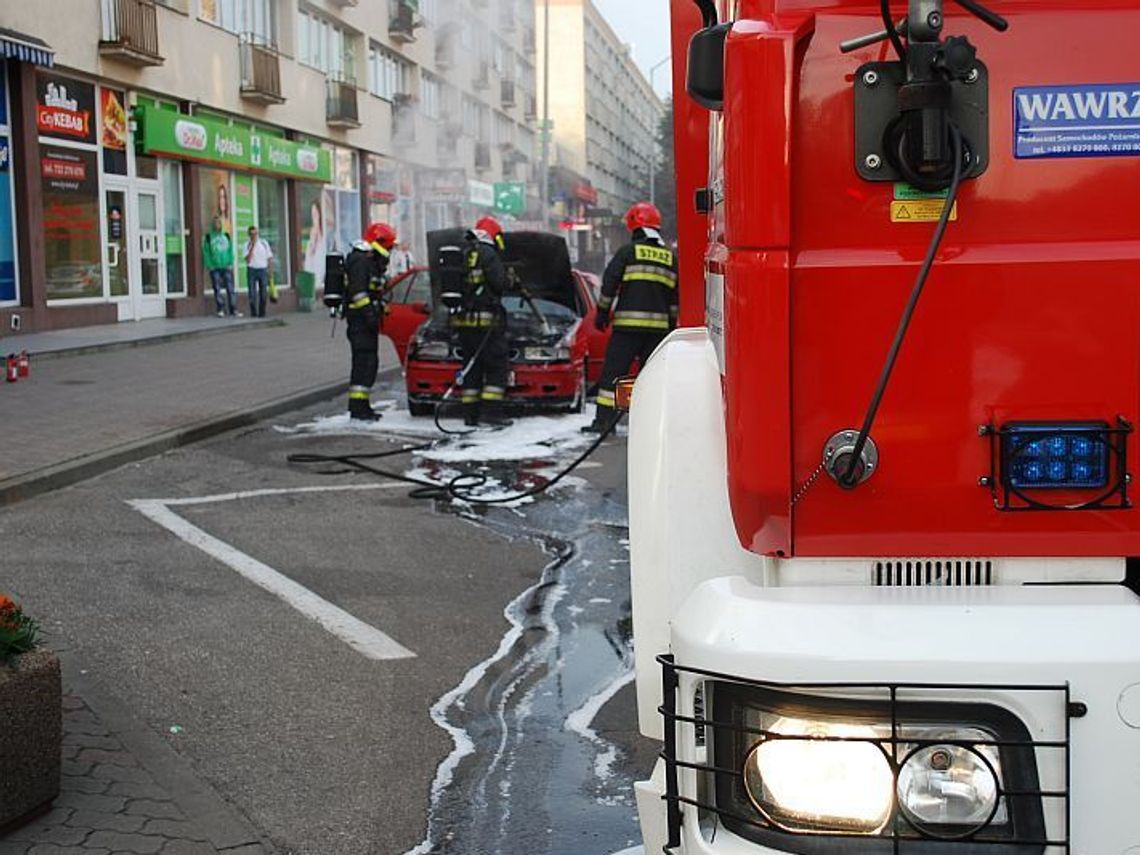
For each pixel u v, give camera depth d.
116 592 6.51
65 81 21.38
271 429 12.36
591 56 57.75
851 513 2.21
